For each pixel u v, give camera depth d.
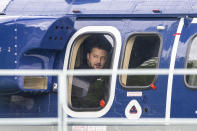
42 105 27.72
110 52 27.52
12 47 26.75
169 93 26.38
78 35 27.81
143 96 26.64
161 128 25.86
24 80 26.89
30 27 26.55
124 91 26.84
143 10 27.64
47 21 26.64
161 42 26.97
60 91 20.38
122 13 27.75
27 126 26.89
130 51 27.36
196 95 26.20
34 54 26.92
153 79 26.61
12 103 28.03
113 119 21.14
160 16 27.39
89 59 27.91
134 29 27.39
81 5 28.69
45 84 27.11
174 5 27.52
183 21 27.03
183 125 25.55
